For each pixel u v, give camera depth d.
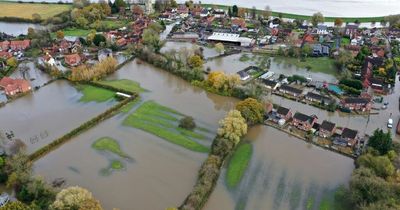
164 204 111.38
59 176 123.94
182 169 126.88
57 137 146.25
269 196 114.56
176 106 170.00
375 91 181.50
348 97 171.12
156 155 134.50
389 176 114.38
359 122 154.75
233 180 121.56
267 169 126.88
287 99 175.25
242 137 145.25
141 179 122.25
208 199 112.94
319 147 138.38
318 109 166.12
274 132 148.38
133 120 157.75
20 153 125.94
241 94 174.75
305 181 120.88
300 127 148.75
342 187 113.56
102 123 156.12
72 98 180.12
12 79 189.00
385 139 127.56
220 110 166.50
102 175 124.50
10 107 173.00
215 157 125.81
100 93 183.25
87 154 135.75
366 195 104.19
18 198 110.81
